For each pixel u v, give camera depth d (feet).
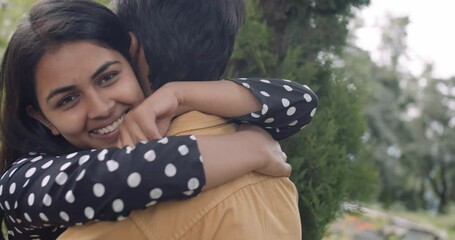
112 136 4.41
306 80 8.96
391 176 75.10
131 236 4.03
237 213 4.12
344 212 10.14
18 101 4.54
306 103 4.75
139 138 4.09
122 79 4.33
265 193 4.45
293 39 9.33
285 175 4.61
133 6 4.57
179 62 4.49
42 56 4.18
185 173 3.93
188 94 4.34
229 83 4.53
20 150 4.87
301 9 9.35
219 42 4.64
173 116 4.35
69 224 4.06
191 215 4.04
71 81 4.19
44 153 4.80
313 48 9.45
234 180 4.24
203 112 4.41
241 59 8.91
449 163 83.46
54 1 4.33
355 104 9.70
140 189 3.86
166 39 4.48
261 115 4.50
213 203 4.08
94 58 4.21
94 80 4.24
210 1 4.59
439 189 84.94
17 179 4.29
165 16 4.50
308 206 8.81
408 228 29.43
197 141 4.07
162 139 4.03
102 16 4.32
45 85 4.24
